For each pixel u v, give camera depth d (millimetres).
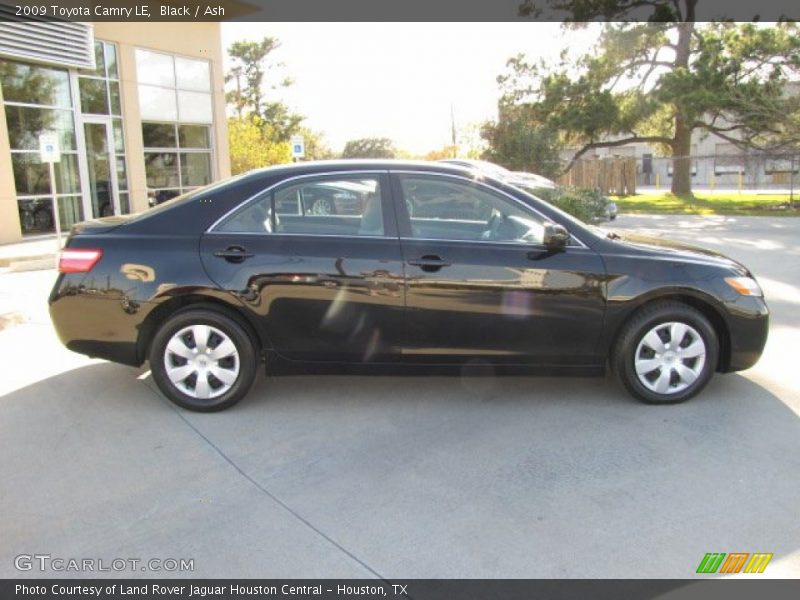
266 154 33031
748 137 24156
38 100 14211
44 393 4980
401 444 4090
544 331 4508
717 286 4539
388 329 4496
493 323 4480
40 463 3855
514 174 17578
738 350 4645
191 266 4445
